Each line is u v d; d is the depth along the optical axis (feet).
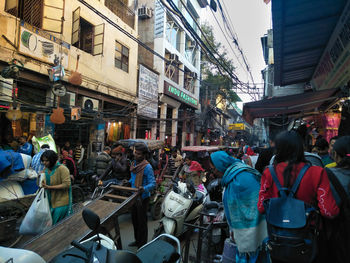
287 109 25.09
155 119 52.34
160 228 13.44
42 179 11.91
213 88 86.89
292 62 23.22
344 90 18.72
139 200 12.67
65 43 33.32
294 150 6.48
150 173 13.25
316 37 18.30
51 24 31.94
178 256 7.45
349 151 7.45
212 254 12.09
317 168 6.19
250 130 134.00
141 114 49.96
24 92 29.78
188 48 77.05
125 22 47.75
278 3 12.93
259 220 7.21
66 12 33.88
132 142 25.40
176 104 65.46
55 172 12.28
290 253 5.63
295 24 15.87
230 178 7.82
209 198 17.11
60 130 35.12
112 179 18.67
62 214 12.35
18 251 5.71
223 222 11.34
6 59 26.27
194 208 14.93
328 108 25.91
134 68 49.34
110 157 24.56
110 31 42.37
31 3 29.96
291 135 6.69
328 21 15.81
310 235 5.79
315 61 23.68
